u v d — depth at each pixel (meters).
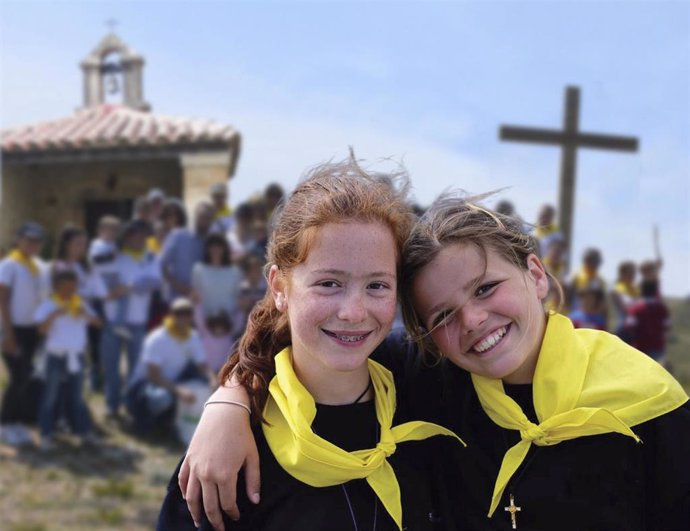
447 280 1.60
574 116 8.03
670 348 10.16
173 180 11.66
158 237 6.97
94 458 5.36
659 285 7.01
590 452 1.58
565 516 1.57
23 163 10.83
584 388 1.60
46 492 4.79
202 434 1.53
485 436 1.69
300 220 1.50
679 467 1.55
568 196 8.05
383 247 1.49
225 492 1.47
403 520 1.54
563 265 7.12
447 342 1.65
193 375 5.84
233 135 9.88
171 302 6.36
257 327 1.67
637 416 1.56
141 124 11.56
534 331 1.64
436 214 1.67
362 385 1.60
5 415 5.73
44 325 5.52
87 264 6.39
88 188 11.77
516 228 1.69
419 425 1.63
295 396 1.51
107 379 6.17
